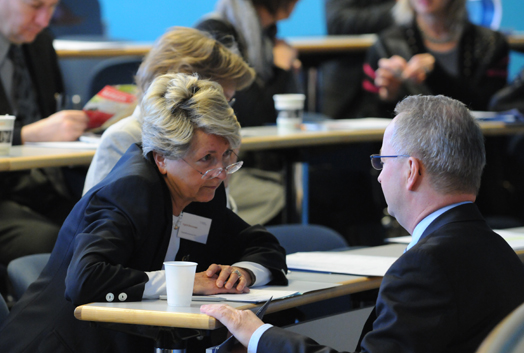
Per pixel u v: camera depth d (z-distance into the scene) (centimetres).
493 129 785
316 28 1476
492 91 962
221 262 421
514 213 873
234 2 804
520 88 884
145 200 353
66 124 595
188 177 360
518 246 451
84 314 308
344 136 706
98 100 602
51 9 664
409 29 974
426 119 308
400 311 273
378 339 274
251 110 790
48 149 557
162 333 304
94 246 333
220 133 352
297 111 750
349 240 873
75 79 920
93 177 436
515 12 1512
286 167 738
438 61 956
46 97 711
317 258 454
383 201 918
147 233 353
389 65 907
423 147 306
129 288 327
